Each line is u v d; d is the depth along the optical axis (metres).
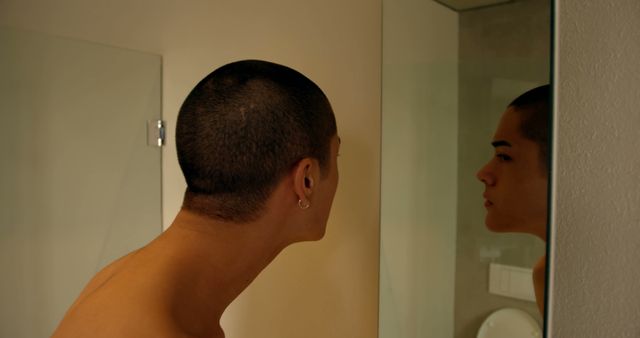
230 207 0.56
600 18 0.52
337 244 1.04
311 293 1.08
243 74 0.56
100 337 0.46
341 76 1.00
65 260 1.42
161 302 0.49
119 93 1.40
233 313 1.22
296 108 0.56
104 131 1.41
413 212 0.89
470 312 0.81
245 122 0.53
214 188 0.56
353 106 0.99
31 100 1.32
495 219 0.76
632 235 0.52
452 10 0.80
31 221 1.35
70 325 0.48
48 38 1.34
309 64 1.05
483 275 0.79
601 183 0.53
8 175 1.30
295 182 0.58
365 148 0.98
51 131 1.36
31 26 1.52
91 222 1.45
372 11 0.95
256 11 1.12
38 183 1.35
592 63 0.53
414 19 0.86
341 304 1.04
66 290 1.43
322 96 0.62
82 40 1.39
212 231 0.57
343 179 1.02
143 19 1.37
